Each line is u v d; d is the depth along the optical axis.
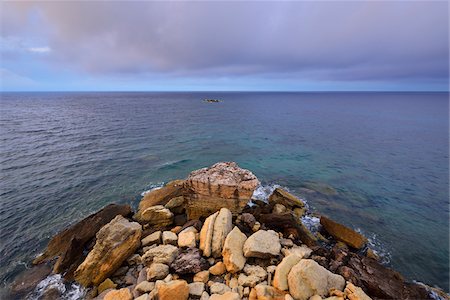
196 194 18.31
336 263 13.23
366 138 54.47
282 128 66.88
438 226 20.88
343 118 87.31
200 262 12.91
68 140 47.34
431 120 80.75
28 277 14.24
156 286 11.49
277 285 10.85
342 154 42.12
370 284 12.02
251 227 16.64
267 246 13.45
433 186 29.06
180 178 30.03
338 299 10.14
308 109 122.31
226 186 17.42
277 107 134.38
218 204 17.98
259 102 178.00
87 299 12.45
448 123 74.19
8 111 98.81
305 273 10.74
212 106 138.00
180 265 12.68
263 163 36.91
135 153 39.91
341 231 17.66
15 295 13.13
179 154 40.28
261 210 19.66
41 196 24.39
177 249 14.04
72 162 34.47
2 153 37.81
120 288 12.66
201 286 11.44
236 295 10.35
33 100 185.75
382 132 61.12
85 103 152.50
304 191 26.98
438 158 39.81
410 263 16.50
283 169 34.34
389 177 31.78
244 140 51.81
